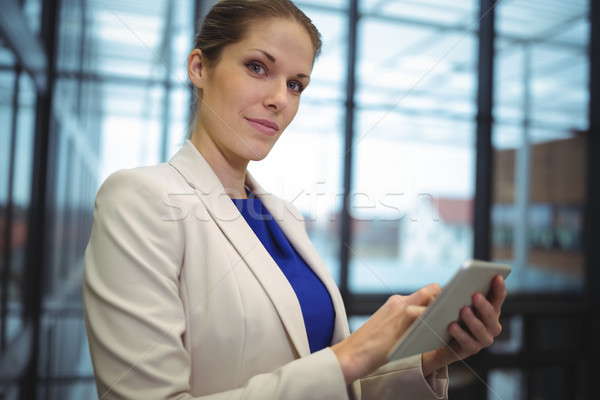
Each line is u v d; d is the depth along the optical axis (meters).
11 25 1.29
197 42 0.47
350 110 2.57
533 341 2.86
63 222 2.48
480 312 0.38
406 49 2.67
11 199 1.49
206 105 0.46
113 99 2.61
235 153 0.46
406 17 2.67
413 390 0.48
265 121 0.44
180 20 2.48
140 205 0.39
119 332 0.34
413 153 2.65
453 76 2.71
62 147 2.34
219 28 0.44
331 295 0.49
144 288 0.36
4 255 1.43
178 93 2.57
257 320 0.39
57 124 2.19
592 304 2.92
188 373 0.36
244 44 0.43
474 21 2.73
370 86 2.62
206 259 0.40
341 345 0.37
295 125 2.48
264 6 0.43
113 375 0.34
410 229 2.64
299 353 0.40
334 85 2.57
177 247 0.39
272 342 0.40
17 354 1.51
